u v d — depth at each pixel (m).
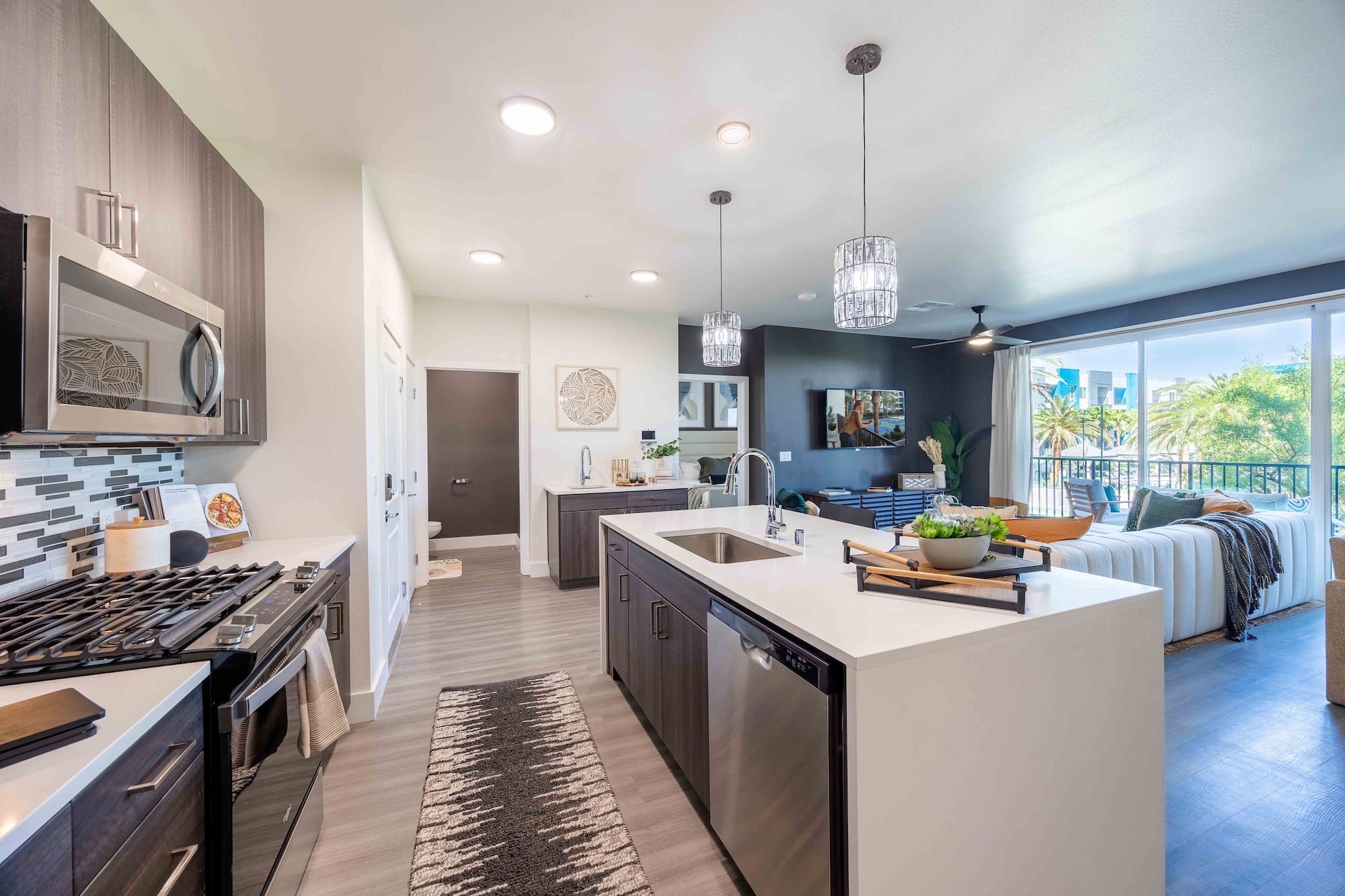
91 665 0.97
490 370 4.82
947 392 6.98
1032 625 1.15
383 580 2.79
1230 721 2.30
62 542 1.49
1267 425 4.20
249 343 2.09
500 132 2.16
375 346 2.64
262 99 1.94
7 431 0.99
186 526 1.93
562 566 4.48
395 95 1.93
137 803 0.82
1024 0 1.52
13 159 0.99
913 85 1.88
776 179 2.56
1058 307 5.25
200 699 1.01
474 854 1.59
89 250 1.13
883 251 2.09
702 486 4.88
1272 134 2.21
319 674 1.44
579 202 2.80
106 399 1.19
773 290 4.50
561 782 1.94
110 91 1.27
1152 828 1.31
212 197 1.79
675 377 5.36
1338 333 3.84
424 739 2.24
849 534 2.30
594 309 5.06
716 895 1.44
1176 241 3.44
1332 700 2.43
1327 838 1.65
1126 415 5.12
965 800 1.08
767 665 1.27
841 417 6.26
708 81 1.85
